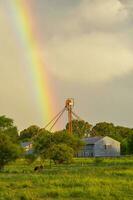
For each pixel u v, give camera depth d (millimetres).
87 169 75438
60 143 110688
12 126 95000
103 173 63656
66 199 37094
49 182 49969
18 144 91375
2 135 84938
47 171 75125
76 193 39719
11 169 84625
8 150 83000
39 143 111875
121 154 160750
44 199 37312
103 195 38719
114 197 37562
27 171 77500
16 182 51375
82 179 51969
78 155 169625
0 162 83188
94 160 113250
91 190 41062
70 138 115250
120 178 54500
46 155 104375
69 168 82500
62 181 50469
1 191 41875
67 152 101500
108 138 168250
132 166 80812
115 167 78125
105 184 46562
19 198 37531
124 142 158500
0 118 94000
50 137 112750
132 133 147875
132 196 38125
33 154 112000
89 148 168875
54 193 39938
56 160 102562
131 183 47250
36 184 48938
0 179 57438
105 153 167125
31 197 37781
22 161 125812
